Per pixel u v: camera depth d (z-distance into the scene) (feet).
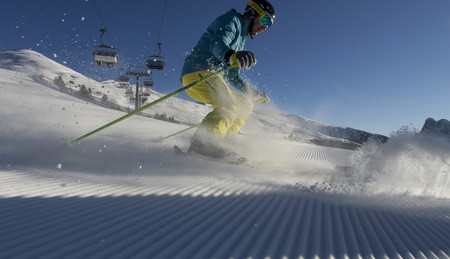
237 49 11.10
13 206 4.75
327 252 3.78
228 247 3.73
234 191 6.93
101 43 36.50
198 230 4.26
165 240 3.81
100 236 3.80
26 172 7.29
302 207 5.85
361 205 6.17
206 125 11.23
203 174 8.75
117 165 9.05
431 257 3.83
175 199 5.89
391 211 5.84
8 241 3.48
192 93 12.01
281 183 8.13
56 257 3.15
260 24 11.25
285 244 3.95
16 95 39.68
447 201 6.77
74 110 35.63
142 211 4.96
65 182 6.61
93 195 5.75
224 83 11.72
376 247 4.05
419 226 5.04
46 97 50.31
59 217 4.41
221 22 10.44
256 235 4.21
